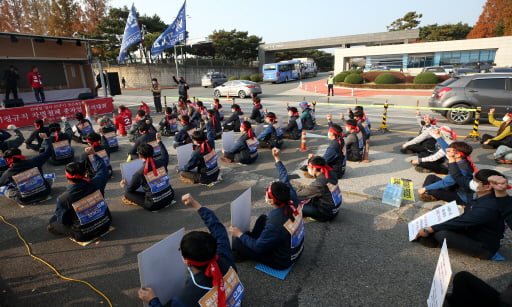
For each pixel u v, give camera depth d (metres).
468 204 3.38
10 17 31.55
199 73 42.91
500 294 2.34
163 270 2.45
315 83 33.09
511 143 6.88
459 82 10.35
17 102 13.31
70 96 17.11
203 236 1.91
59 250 3.76
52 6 30.02
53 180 5.92
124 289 3.08
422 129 7.24
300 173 6.26
